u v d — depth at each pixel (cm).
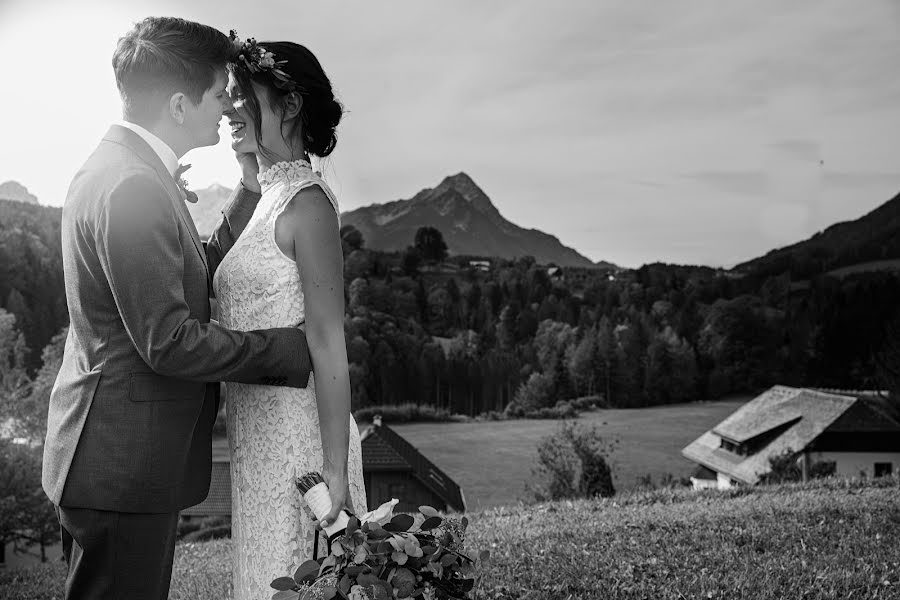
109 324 248
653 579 454
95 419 247
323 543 266
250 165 299
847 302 10062
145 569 256
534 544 564
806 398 4628
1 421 3897
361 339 9300
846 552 513
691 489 1081
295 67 272
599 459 2109
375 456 3616
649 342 10294
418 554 234
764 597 412
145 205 238
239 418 276
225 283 277
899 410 5075
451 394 9731
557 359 10238
